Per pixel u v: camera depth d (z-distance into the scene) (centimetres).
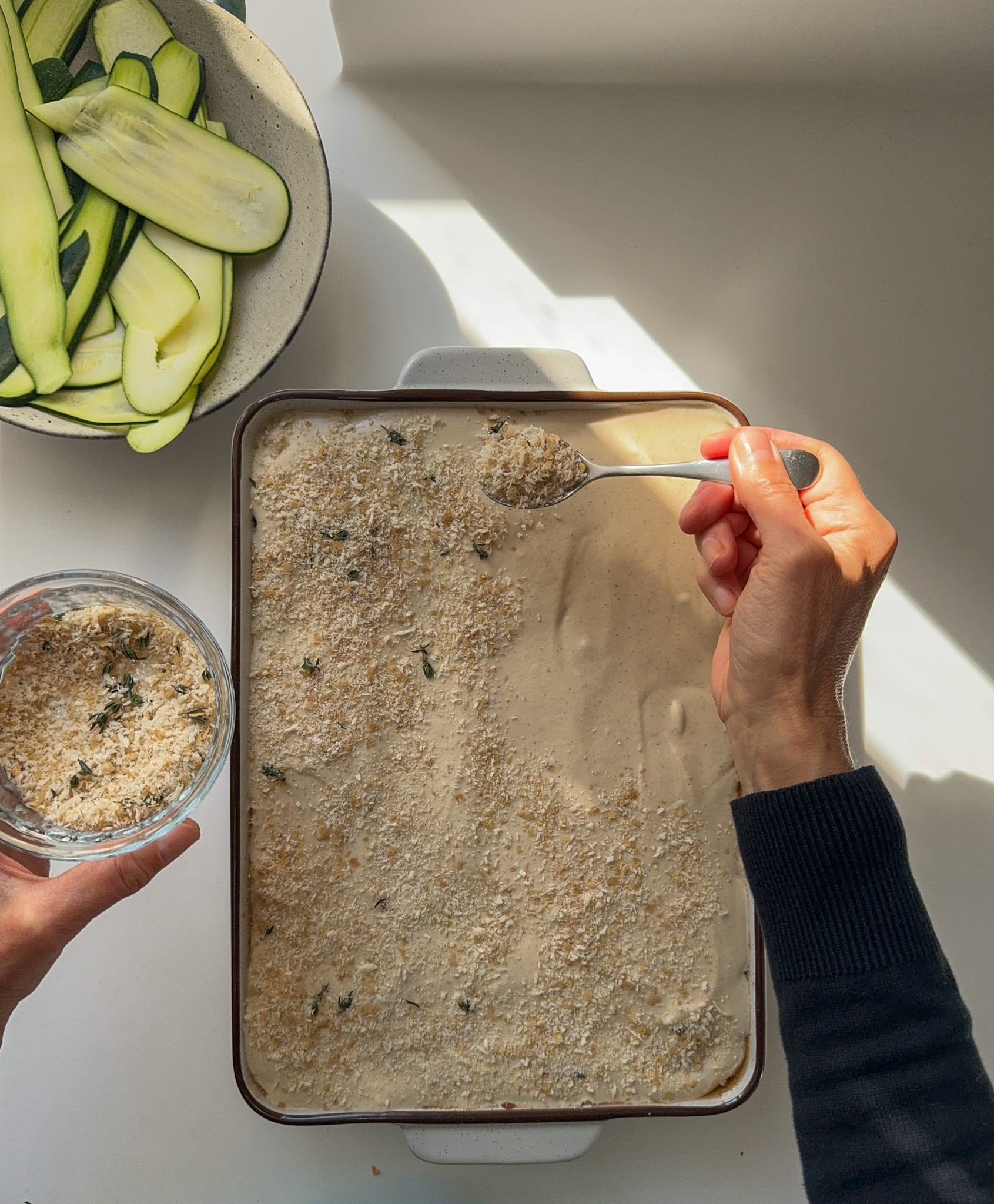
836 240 120
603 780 100
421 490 101
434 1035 97
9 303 103
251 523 99
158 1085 107
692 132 119
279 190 106
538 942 98
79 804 88
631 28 108
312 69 117
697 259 119
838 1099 70
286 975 97
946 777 116
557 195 118
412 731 99
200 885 109
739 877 100
